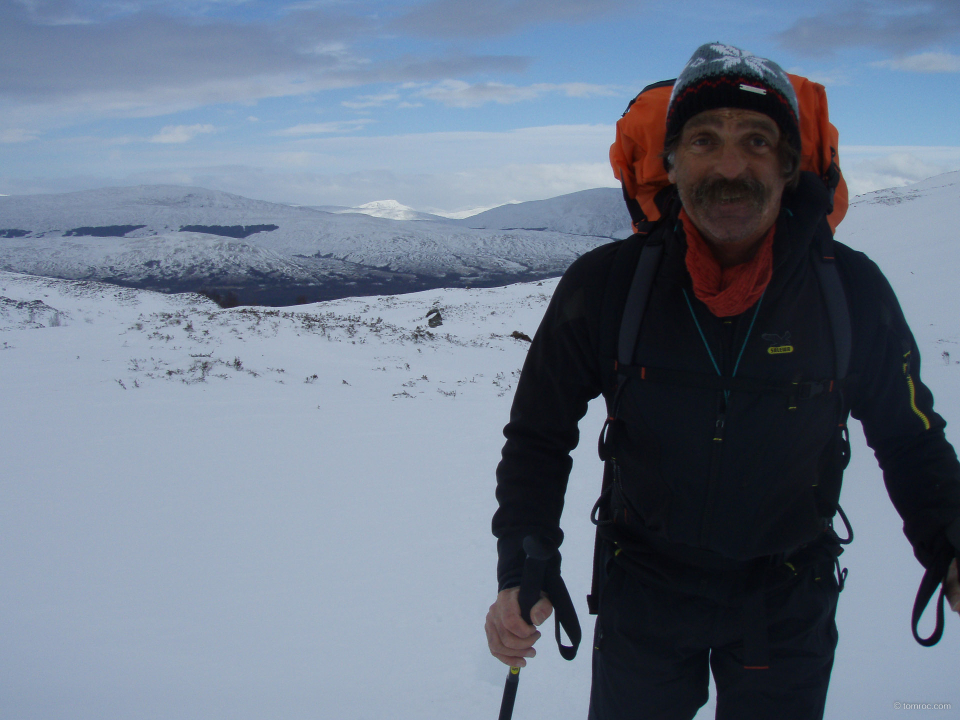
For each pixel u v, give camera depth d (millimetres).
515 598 1385
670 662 1616
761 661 1498
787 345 1391
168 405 9969
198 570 4555
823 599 1599
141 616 3852
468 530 5336
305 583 4316
